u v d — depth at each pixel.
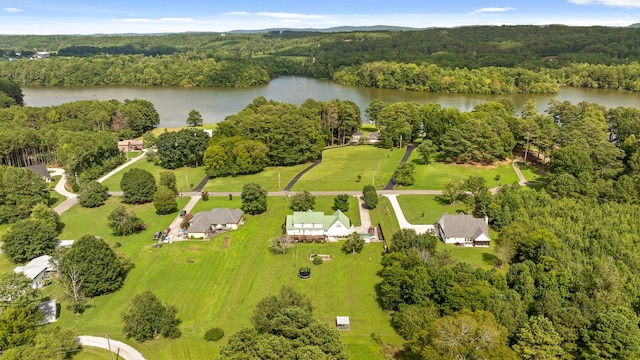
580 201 103.69
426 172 140.88
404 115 182.25
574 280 69.94
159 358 59.97
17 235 86.31
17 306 61.91
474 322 52.66
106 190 121.75
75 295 70.94
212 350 61.50
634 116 161.88
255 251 92.69
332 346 49.31
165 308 67.62
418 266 70.00
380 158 160.75
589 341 55.91
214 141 152.25
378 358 59.53
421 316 62.00
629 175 116.25
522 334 55.44
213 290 78.12
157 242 96.75
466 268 70.69
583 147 127.06
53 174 148.50
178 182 138.38
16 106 197.25
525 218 96.94
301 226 99.44
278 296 72.62
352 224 104.56
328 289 77.81
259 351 46.44
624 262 80.19
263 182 136.75
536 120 167.50
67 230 103.62
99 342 63.25
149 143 181.12
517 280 69.75
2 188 109.00
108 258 77.12
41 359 52.84
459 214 98.56
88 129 188.50
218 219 103.38
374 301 74.06
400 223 104.69
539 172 137.50
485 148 143.50
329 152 172.88
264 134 155.62
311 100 199.88
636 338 52.84
